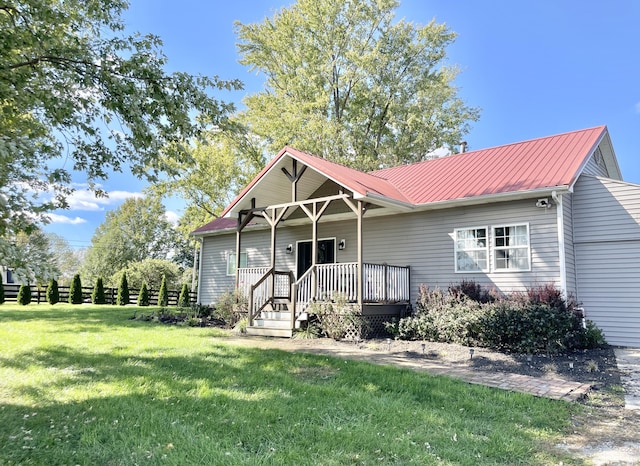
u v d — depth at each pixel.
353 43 27.12
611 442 4.36
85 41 6.86
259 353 7.89
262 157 27.95
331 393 5.46
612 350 9.84
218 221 20.08
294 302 11.29
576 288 11.23
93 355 7.23
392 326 11.13
